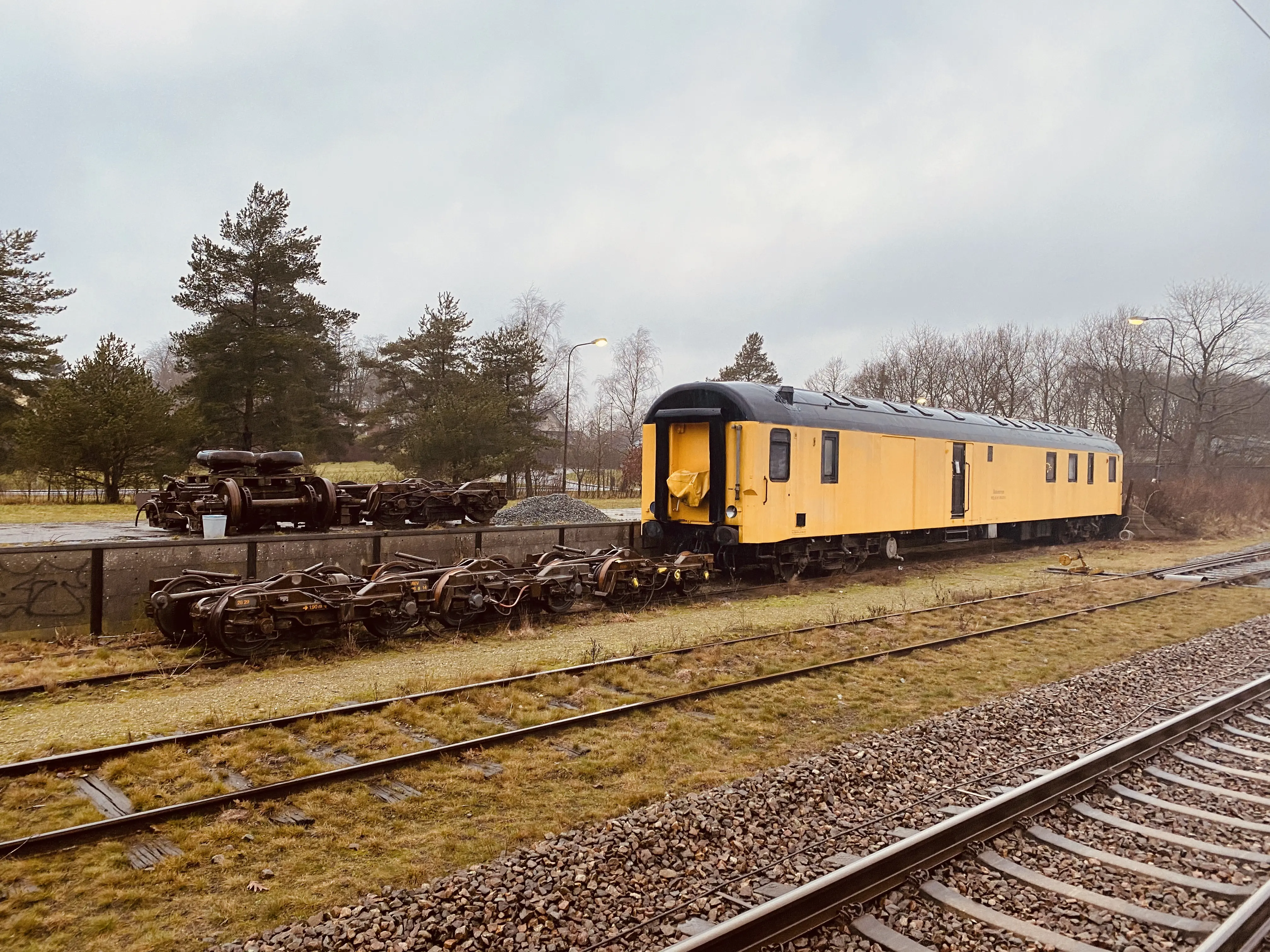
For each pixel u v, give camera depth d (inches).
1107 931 161.2
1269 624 507.2
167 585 389.4
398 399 1656.0
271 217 1358.3
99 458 1185.4
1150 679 373.4
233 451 762.2
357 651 385.4
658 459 642.2
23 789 220.2
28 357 1387.8
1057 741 286.4
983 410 2357.3
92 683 327.6
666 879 182.5
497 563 480.7
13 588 382.9
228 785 228.5
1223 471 1822.1
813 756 266.7
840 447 669.9
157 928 163.0
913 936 157.4
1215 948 145.0
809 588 636.1
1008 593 619.5
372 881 181.6
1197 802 232.1
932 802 229.1
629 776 245.4
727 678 352.2
